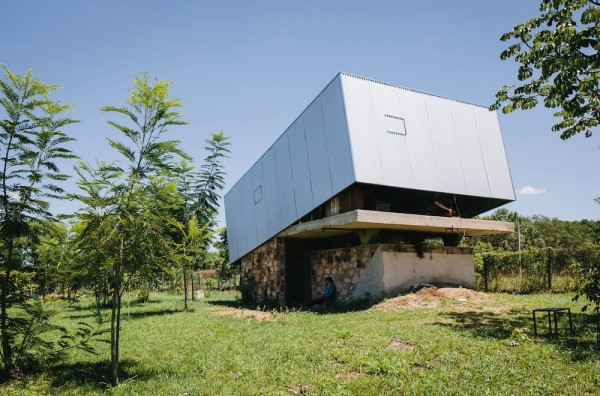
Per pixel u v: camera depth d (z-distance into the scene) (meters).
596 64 7.85
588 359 6.24
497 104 9.96
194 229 7.08
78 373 6.64
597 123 9.67
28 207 6.25
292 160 18.31
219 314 14.27
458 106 17.25
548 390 5.12
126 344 8.87
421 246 15.80
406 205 18.44
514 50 8.83
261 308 17.91
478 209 18.80
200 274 33.94
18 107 6.32
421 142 15.66
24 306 6.41
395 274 14.95
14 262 6.42
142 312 15.26
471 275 17.00
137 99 6.07
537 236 62.81
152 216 6.17
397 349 7.02
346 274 16.83
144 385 5.81
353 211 13.52
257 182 22.67
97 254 5.74
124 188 5.95
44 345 6.43
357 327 9.29
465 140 16.94
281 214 19.17
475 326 9.15
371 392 5.15
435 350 6.88
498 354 6.66
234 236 27.09
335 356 6.72
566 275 17.45
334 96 15.01
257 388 5.51
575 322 9.52
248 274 23.86
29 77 6.44
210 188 19.66
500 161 17.66
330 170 15.25
